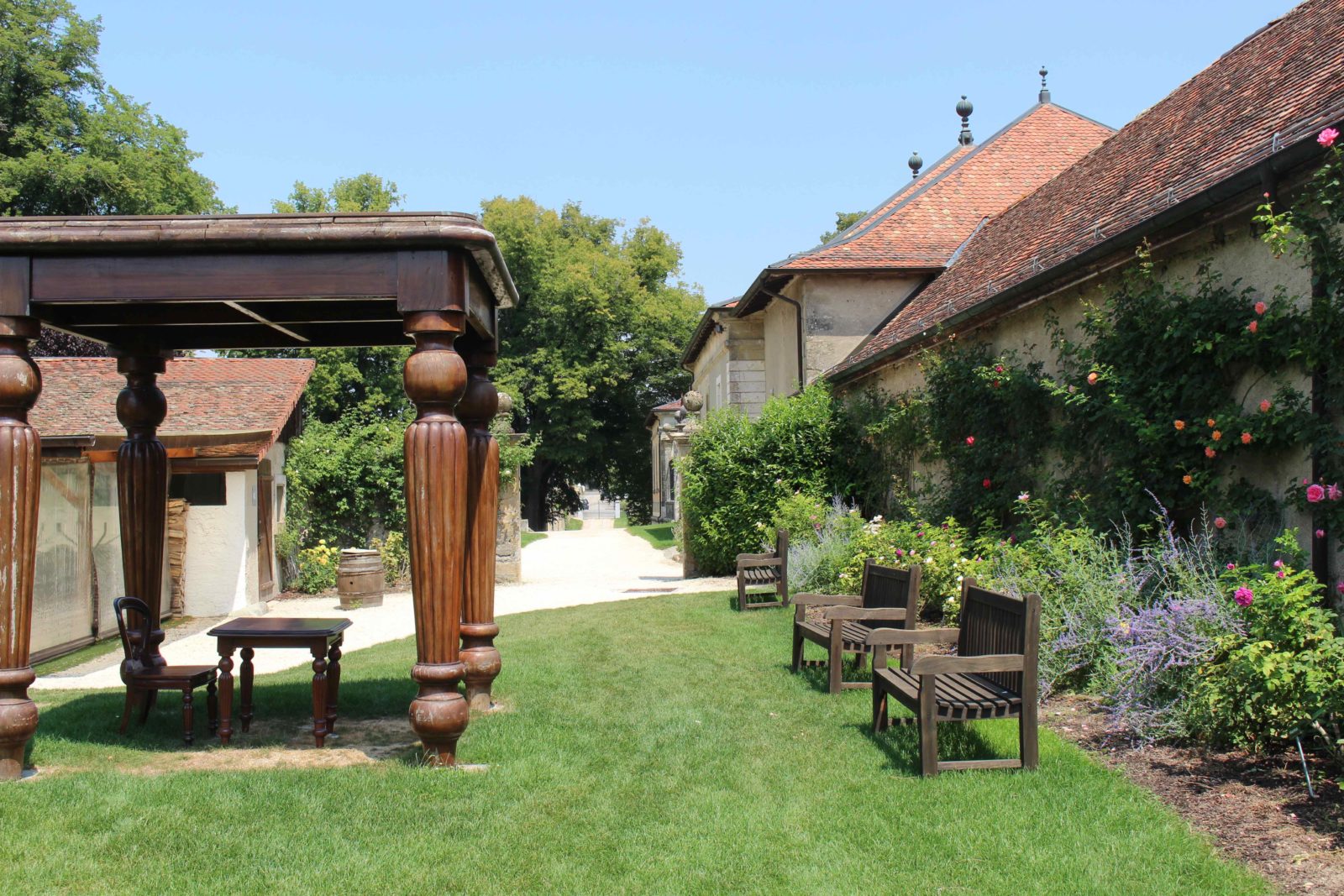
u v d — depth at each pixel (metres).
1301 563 5.85
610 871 3.99
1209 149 8.75
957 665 5.06
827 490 15.87
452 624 5.36
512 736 5.98
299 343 7.30
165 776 5.18
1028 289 9.62
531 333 42.06
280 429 15.45
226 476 14.83
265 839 4.30
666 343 42.91
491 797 4.84
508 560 17.95
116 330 6.81
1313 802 4.34
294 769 5.34
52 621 10.88
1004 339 10.80
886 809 4.59
